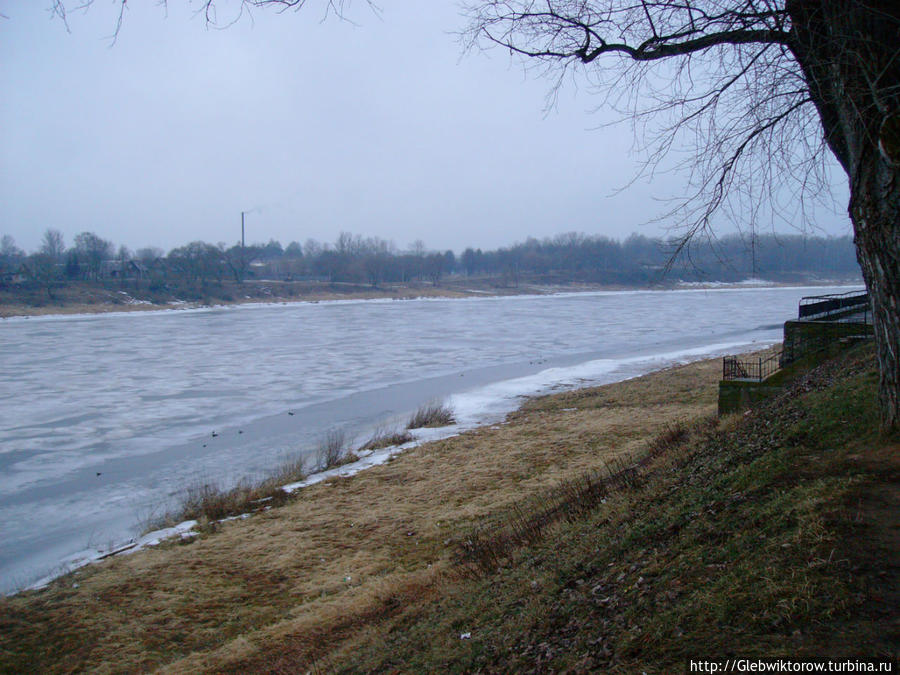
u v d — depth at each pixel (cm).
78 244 12850
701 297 12812
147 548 1409
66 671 952
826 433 746
